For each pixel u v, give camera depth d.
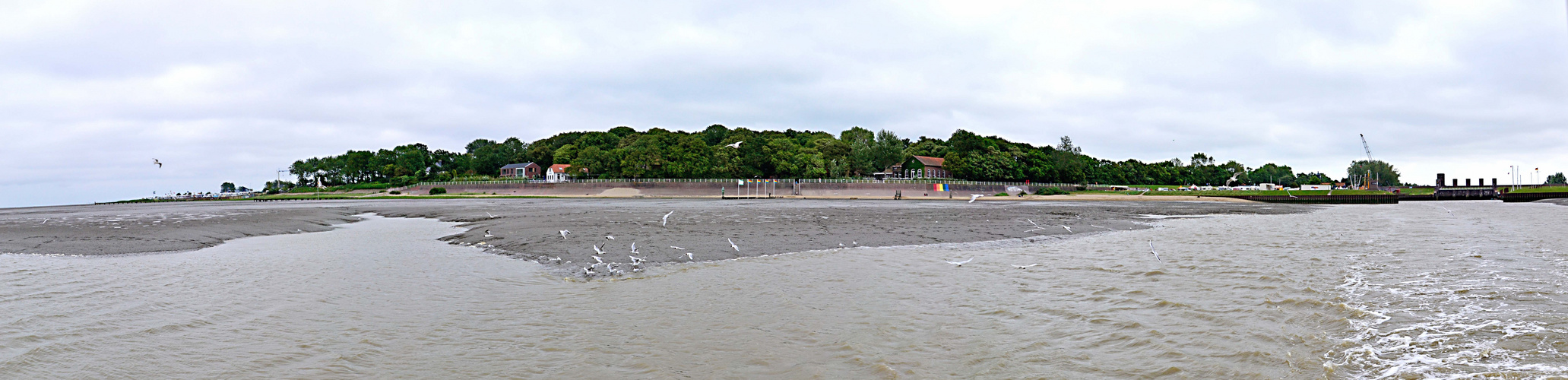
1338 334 10.16
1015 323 11.12
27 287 14.83
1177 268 16.81
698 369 8.80
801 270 17.02
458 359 9.29
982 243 23.80
